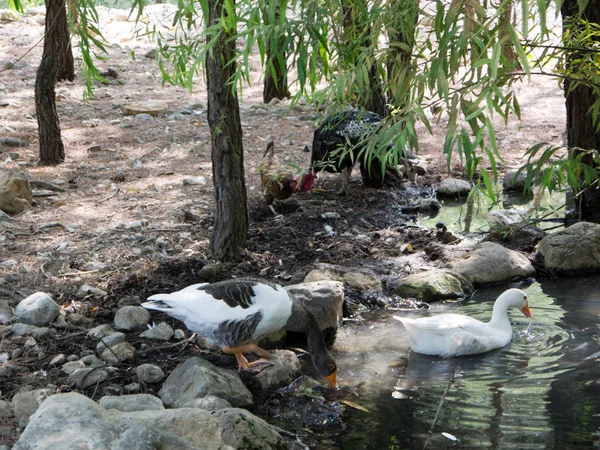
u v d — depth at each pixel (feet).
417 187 21.17
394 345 13.28
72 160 21.95
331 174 22.20
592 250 16.08
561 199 20.11
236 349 11.88
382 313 14.58
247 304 11.48
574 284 15.53
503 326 13.24
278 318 11.66
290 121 26.91
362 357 12.86
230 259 15.90
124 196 19.31
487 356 12.69
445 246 16.79
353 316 14.48
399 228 18.16
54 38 20.75
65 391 11.42
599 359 12.28
